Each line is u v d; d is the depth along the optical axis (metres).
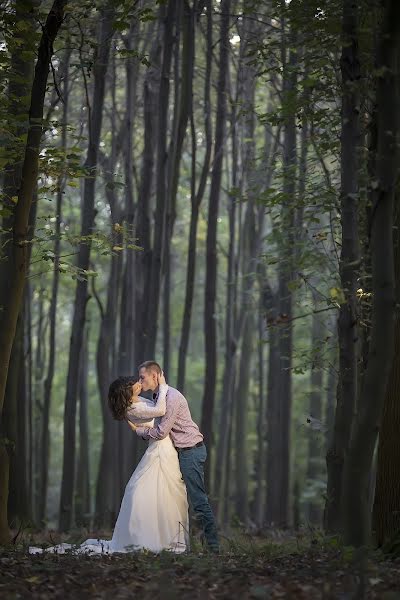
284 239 15.41
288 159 15.48
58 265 11.26
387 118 7.80
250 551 10.35
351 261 9.64
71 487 18.31
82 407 26.52
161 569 8.23
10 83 12.72
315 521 29.25
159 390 10.85
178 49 17.67
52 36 10.38
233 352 22.72
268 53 12.78
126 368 20.08
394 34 7.80
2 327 10.51
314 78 11.37
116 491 20.88
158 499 10.65
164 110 17.50
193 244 18.67
